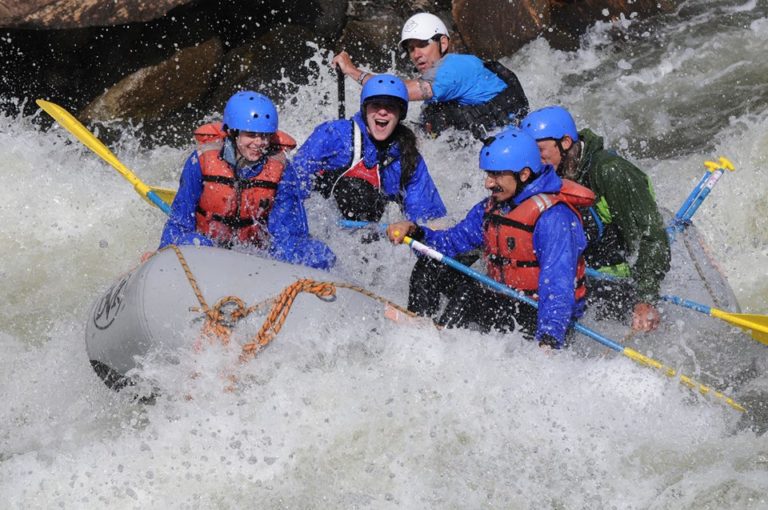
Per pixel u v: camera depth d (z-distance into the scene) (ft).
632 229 46.85
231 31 77.10
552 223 43.80
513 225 44.75
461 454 42.27
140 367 43.42
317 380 42.60
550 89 80.33
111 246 60.70
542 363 43.80
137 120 72.79
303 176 51.96
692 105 77.77
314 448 41.88
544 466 42.11
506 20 81.92
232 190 47.88
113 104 71.82
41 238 60.75
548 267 43.78
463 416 42.93
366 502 40.93
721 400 45.52
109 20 68.18
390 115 51.16
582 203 44.37
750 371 49.16
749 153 67.82
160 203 54.80
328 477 41.50
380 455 42.04
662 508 40.78
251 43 77.30
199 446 41.65
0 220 61.46
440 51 63.87
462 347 44.78
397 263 54.29
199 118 75.87
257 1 77.66
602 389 44.45
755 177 66.39
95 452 42.09
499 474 41.83
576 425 43.16
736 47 83.92
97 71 73.10
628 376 44.96
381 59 80.79
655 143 74.08
